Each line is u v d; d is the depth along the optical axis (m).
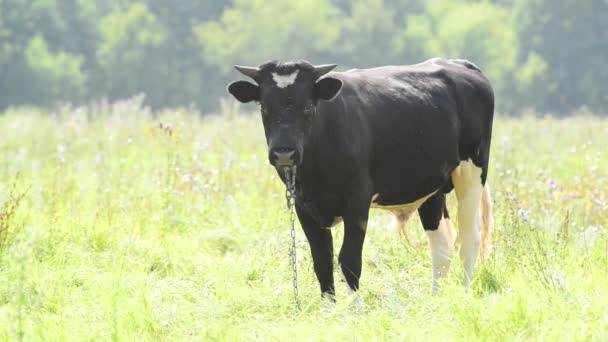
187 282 16.38
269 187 23.53
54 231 18.38
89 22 154.00
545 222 18.42
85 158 31.14
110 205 20.95
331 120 14.62
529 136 37.66
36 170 27.44
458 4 174.88
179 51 147.25
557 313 12.75
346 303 13.66
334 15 155.12
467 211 17.05
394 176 15.78
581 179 23.39
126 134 34.31
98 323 13.71
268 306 14.89
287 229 19.25
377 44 148.38
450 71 17.27
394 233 17.86
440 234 16.80
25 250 13.46
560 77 146.75
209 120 42.22
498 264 15.99
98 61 141.38
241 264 17.27
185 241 19.00
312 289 15.78
